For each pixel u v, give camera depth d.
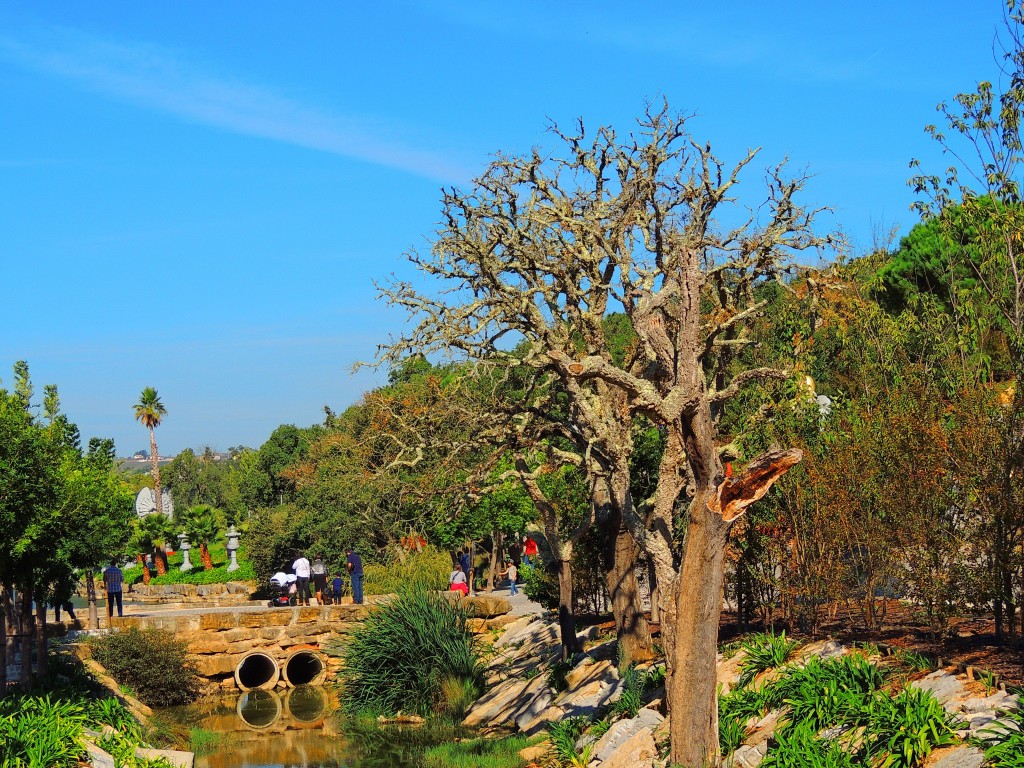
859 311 17.02
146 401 68.94
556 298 17.66
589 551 23.98
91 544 19.03
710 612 11.36
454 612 25.92
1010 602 12.23
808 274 17.23
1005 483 12.12
